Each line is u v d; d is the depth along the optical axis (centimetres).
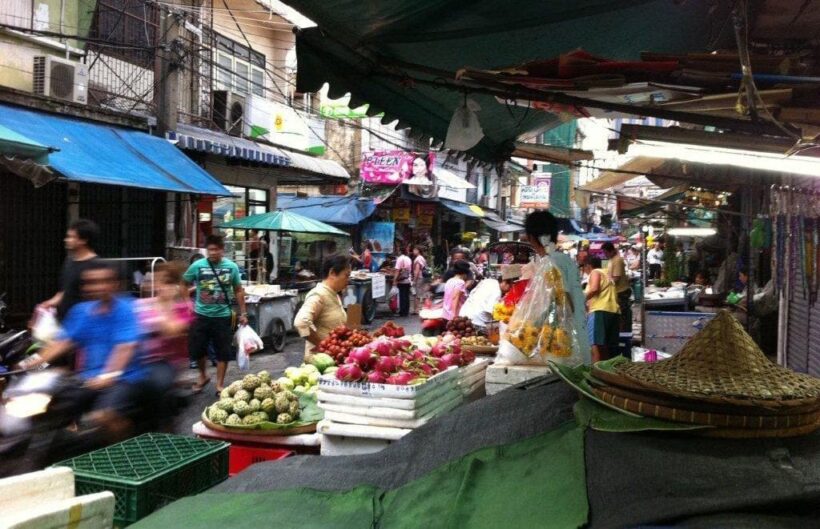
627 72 337
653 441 178
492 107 587
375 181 2152
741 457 167
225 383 890
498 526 170
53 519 181
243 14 1744
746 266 1115
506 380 437
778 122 314
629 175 1178
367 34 392
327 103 1855
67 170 910
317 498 206
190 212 1362
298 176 1816
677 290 1352
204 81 1555
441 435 229
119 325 432
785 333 807
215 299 812
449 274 906
